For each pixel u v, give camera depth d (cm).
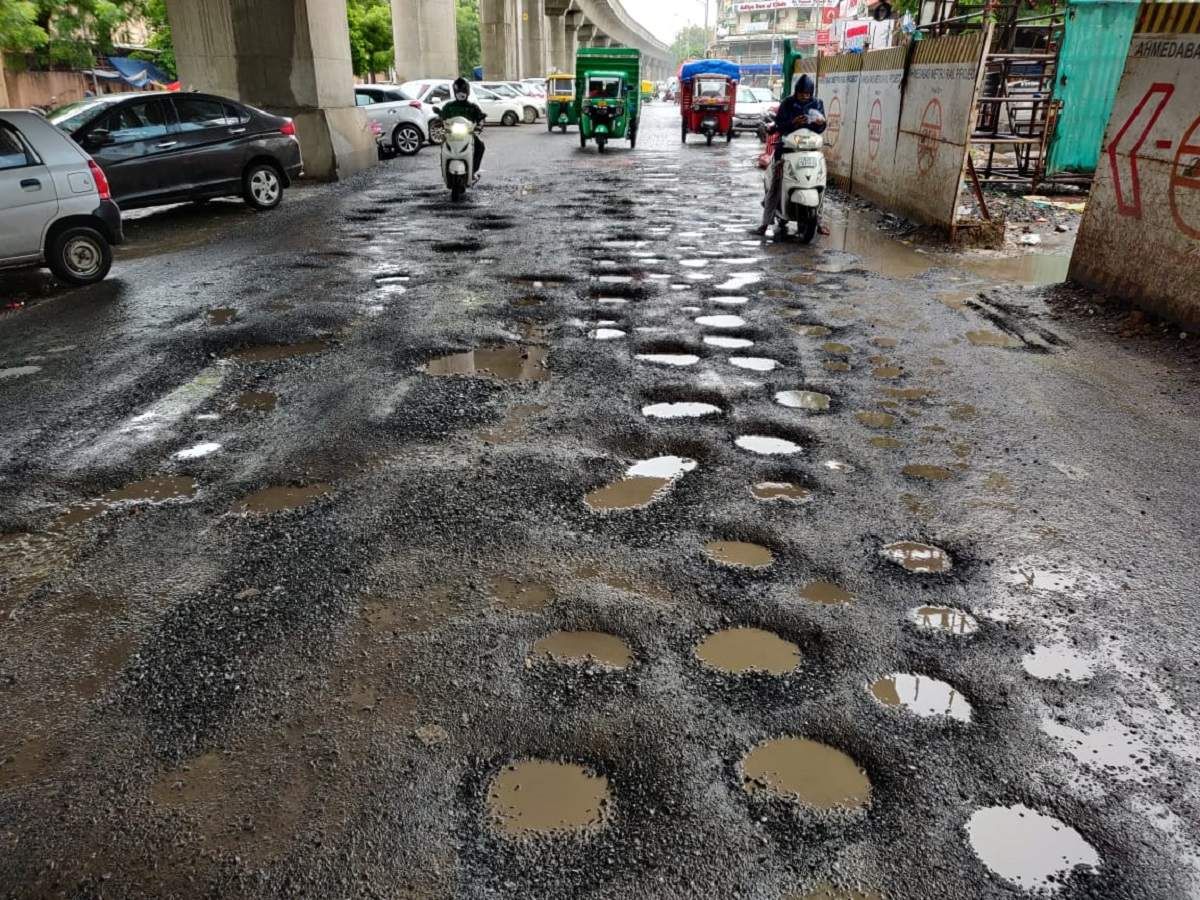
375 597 295
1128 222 654
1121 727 238
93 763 224
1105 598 297
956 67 966
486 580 306
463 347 580
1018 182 1414
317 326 632
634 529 342
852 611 289
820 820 205
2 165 732
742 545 331
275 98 1573
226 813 207
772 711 242
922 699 247
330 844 198
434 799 211
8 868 193
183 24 1909
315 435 435
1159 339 593
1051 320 653
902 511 358
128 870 193
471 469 396
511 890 186
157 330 627
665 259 884
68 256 773
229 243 988
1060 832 203
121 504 364
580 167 1838
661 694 248
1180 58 598
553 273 812
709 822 204
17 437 435
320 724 236
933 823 205
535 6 5638
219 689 250
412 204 1286
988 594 299
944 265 868
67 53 3262
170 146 1138
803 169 949
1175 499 369
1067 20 1240
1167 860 196
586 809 208
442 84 2623
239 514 355
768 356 565
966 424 451
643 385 509
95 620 284
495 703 244
